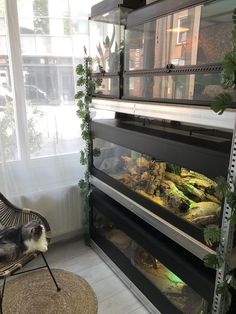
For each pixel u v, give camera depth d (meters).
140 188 1.61
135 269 1.75
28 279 1.92
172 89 1.26
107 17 1.71
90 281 1.91
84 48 2.02
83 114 2.01
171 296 1.51
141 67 1.49
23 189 2.08
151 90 1.40
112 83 1.72
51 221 2.27
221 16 1.03
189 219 1.24
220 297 1.11
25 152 2.01
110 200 1.98
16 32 1.79
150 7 1.34
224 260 1.05
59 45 1.95
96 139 2.00
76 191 2.32
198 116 1.10
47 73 1.96
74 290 1.83
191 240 1.21
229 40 1.01
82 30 2.00
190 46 1.17
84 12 1.98
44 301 1.73
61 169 2.19
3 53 1.79
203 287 1.19
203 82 1.09
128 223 1.67
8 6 1.73
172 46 1.26
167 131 1.47
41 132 2.04
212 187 1.18
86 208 2.23
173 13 1.22
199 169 1.10
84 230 2.37
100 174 1.97
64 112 2.09
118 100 1.64
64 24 1.93
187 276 1.27
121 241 1.93
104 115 2.10
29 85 1.92
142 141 1.42
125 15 1.57
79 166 2.27
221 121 1.00
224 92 0.99
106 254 2.08
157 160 1.44
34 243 1.53
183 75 1.18
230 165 0.96
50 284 1.88
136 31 1.49
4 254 1.45
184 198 1.33
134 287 1.78
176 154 1.21
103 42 1.79
